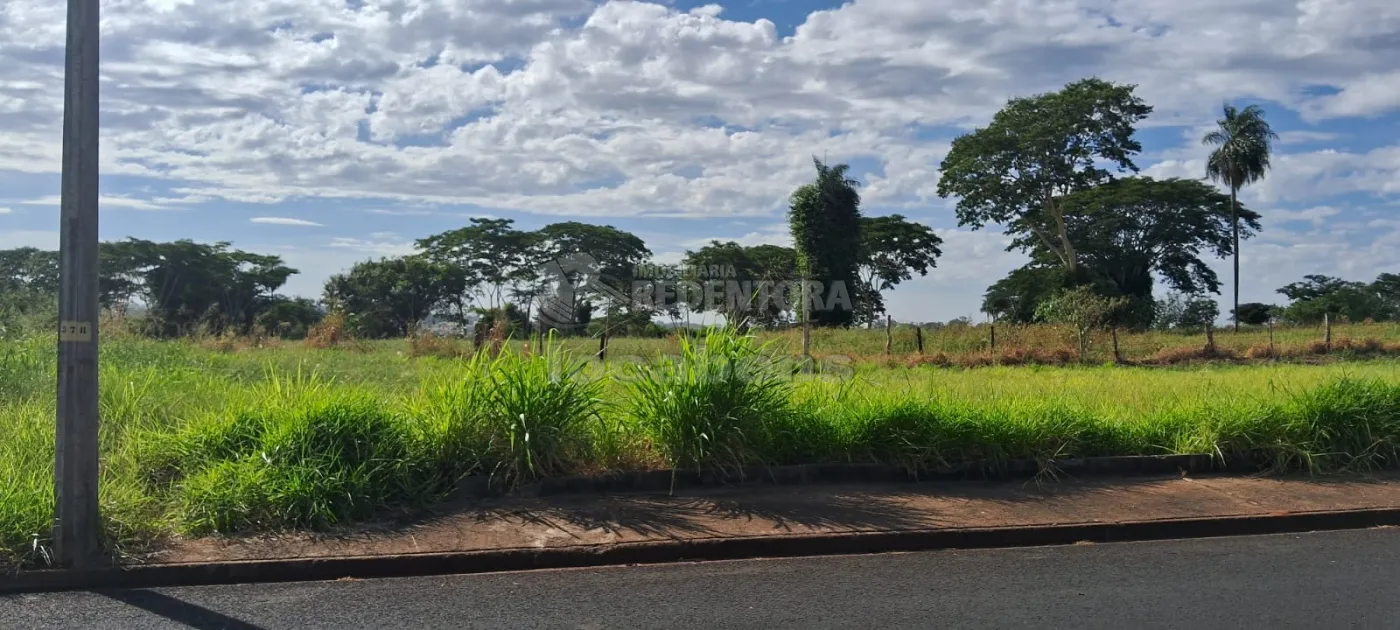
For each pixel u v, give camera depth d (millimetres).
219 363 15086
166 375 11219
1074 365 23891
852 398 9117
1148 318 46938
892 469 8398
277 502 6730
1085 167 50312
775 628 5230
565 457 7863
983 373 19219
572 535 6719
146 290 43156
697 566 6445
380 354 21969
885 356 24547
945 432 8570
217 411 8344
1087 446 9078
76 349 5887
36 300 14820
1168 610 5570
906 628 5238
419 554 6270
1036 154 49281
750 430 8195
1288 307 52688
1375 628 5273
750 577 6195
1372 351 27094
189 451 7441
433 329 29062
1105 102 48156
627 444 8234
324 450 7285
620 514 7199
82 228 5887
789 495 7832
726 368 8297
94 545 5949
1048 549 6996
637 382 8453
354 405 7730
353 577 6137
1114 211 51750
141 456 7406
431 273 46219
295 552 6250
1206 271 54750
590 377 8383
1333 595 5883
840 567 6449
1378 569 6496
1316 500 8156
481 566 6305
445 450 7688
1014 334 27953
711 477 8055
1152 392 12664
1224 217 53000
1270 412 9414
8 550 5887
